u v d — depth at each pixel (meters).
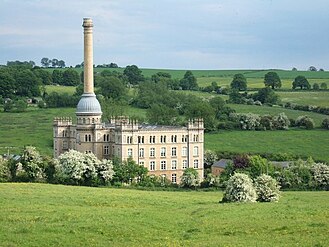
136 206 145.88
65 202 146.00
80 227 110.50
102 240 103.50
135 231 109.50
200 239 105.19
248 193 150.12
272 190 153.62
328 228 110.75
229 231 110.69
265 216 122.62
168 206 146.50
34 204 139.12
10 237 102.50
